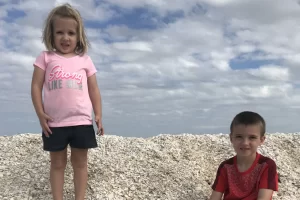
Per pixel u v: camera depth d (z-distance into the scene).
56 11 1.49
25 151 2.09
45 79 1.47
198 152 2.06
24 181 1.78
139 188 1.72
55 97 1.44
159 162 1.91
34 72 1.48
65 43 1.48
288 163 1.97
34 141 2.21
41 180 1.77
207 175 1.87
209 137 2.25
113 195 1.66
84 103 1.47
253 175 1.42
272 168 1.41
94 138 1.49
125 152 2.01
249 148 1.40
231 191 1.43
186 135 2.27
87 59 1.53
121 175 1.79
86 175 1.52
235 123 1.42
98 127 1.51
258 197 1.39
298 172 1.90
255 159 1.44
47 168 1.86
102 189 1.69
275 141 2.19
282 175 1.84
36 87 1.47
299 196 1.71
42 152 2.04
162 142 2.15
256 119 1.41
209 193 1.72
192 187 1.74
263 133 1.43
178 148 2.08
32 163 1.93
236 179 1.44
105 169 1.83
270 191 1.39
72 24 1.48
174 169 1.86
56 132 1.44
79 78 1.47
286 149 2.12
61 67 1.46
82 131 1.45
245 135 1.40
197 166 1.92
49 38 1.50
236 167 1.45
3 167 1.92
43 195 1.67
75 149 1.48
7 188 1.73
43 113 1.44
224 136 2.28
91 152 1.99
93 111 1.53
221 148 2.11
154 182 1.76
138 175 1.80
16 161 1.99
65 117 1.44
